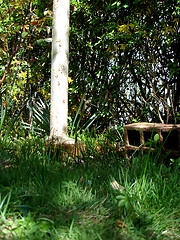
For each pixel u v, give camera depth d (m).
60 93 3.85
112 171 2.54
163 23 3.77
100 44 4.69
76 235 1.51
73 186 2.10
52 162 2.80
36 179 2.13
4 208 1.64
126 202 1.63
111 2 4.29
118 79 4.48
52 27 3.95
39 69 5.41
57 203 1.86
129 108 4.65
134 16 4.11
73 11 4.99
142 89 4.38
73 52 5.25
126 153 3.32
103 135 4.57
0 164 2.65
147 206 1.91
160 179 2.24
